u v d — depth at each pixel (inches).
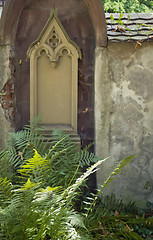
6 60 134.3
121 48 135.3
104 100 136.9
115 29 138.2
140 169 139.1
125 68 136.3
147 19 145.5
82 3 139.1
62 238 91.7
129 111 137.7
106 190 138.3
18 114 141.0
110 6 376.5
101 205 132.0
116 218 118.3
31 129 131.2
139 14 149.6
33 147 128.2
